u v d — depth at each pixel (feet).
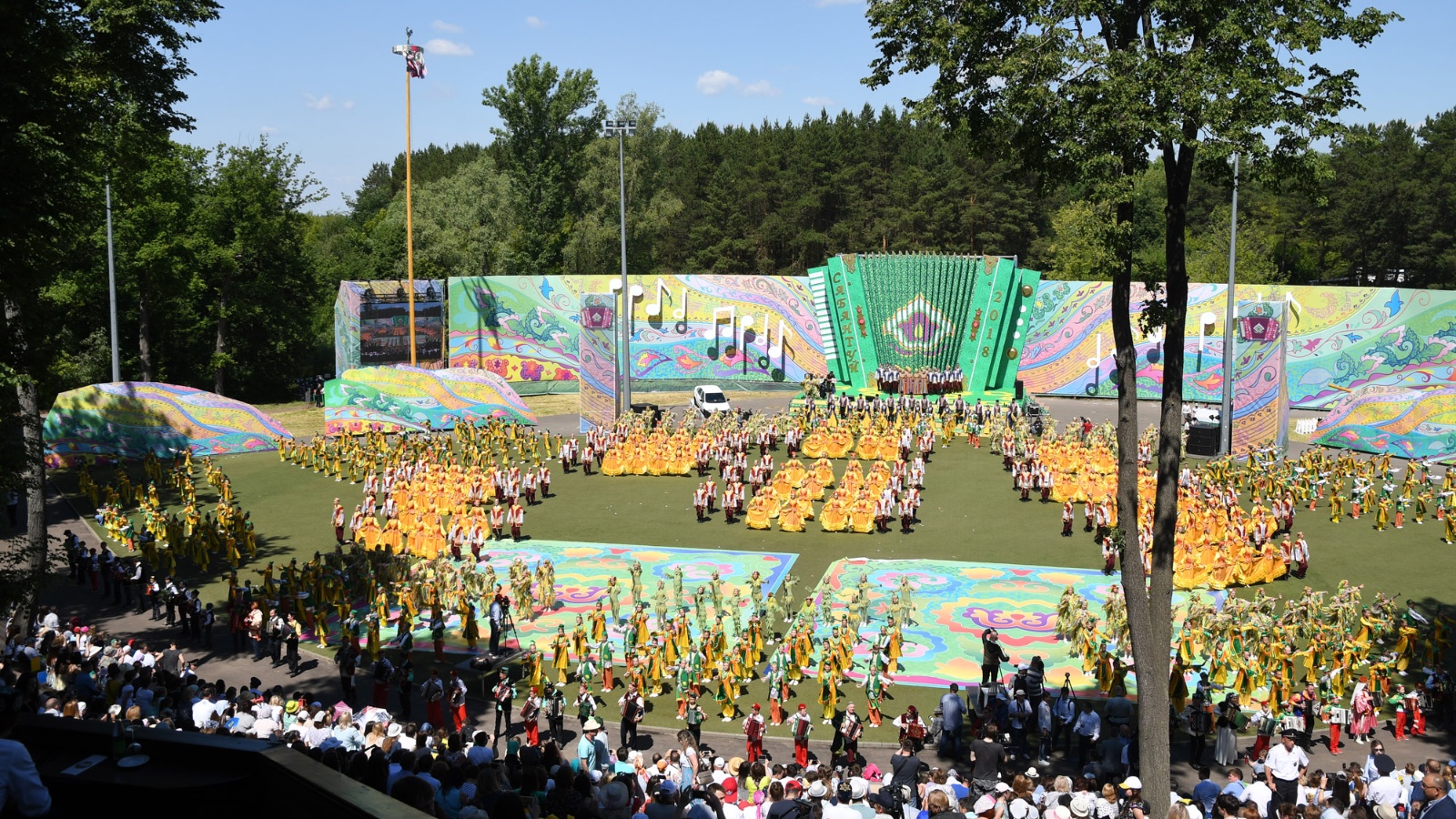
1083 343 278.46
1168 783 71.41
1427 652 105.40
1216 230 353.92
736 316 287.48
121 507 172.45
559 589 135.74
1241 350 208.54
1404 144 392.27
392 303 274.57
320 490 189.98
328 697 102.83
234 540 144.97
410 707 100.68
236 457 217.77
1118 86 63.67
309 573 125.49
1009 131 72.74
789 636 105.70
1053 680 107.04
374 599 124.77
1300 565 137.80
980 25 69.72
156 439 212.43
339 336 284.00
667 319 287.89
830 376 260.01
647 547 153.48
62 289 244.83
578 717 96.07
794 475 181.37
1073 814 58.59
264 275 302.66
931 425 222.48
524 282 286.25
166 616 124.36
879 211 436.35
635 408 240.73
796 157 454.81
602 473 201.46
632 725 91.20
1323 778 69.41
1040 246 406.41
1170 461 72.23
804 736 87.66
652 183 364.17
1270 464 177.27
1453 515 150.82
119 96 106.83
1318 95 65.57
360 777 39.11
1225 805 53.72
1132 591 72.90
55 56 57.62
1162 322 71.87
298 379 322.34
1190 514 146.20
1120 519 73.72
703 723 97.86
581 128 360.28
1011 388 259.60
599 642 109.50
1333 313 252.83
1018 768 88.12
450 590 125.08
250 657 113.70
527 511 173.47
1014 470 195.83
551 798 44.83
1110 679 102.89
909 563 144.36
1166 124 63.41
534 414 261.85
